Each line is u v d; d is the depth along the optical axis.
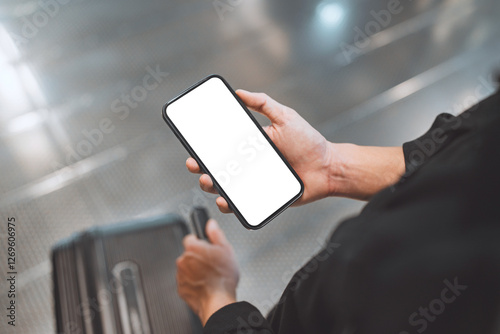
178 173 2.37
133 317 1.44
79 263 1.47
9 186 2.20
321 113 2.69
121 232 1.56
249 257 2.15
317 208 2.31
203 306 1.14
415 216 0.46
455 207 0.45
